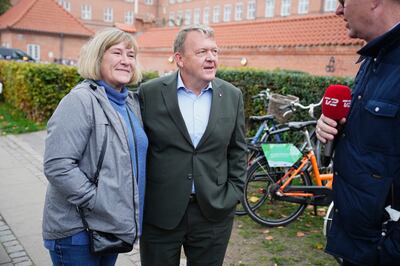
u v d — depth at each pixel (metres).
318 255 3.72
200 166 2.28
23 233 4.12
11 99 12.13
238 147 2.49
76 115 1.92
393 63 1.67
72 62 34.28
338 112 1.82
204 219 2.35
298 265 3.55
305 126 4.48
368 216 1.72
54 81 9.93
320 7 32.72
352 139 1.79
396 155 1.64
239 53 15.75
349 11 1.75
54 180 1.89
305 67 13.57
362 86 1.79
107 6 51.56
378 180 1.68
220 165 2.38
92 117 1.96
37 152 7.49
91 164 1.96
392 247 1.68
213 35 2.26
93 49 2.07
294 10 35.41
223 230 2.43
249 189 4.39
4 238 4.00
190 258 2.49
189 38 2.21
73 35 36.19
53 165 1.88
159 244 2.39
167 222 2.30
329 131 1.85
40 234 4.11
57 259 2.05
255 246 3.90
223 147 2.35
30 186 5.59
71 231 1.97
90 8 50.44
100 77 2.12
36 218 4.51
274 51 14.48
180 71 2.34
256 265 3.53
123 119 2.08
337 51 12.56
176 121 2.25
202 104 2.34
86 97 1.96
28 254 3.70
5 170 6.33
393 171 1.65
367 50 1.73
